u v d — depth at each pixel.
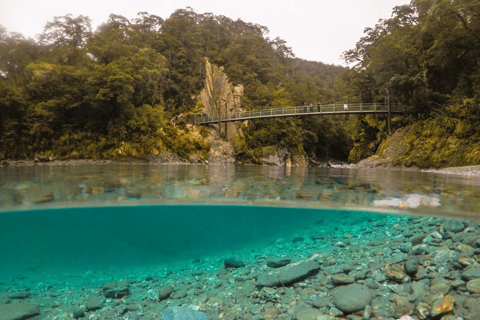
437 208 5.09
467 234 3.63
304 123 67.12
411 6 53.25
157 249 6.27
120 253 5.82
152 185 8.79
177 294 3.44
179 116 62.28
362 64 56.78
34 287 4.04
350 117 69.62
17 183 9.19
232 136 62.47
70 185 8.67
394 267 3.17
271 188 8.20
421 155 32.81
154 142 46.62
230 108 69.94
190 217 6.25
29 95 42.75
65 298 3.60
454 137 31.03
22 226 5.70
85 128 44.06
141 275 4.35
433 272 2.95
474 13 31.59
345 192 7.28
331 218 5.62
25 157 39.50
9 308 3.20
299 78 115.75
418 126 36.00
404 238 4.09
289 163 57.44
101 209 5.76
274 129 59.09
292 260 4.00
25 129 40.97
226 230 6.38
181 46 71.69
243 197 6.34
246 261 4.45
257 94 74.00
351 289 2.83
